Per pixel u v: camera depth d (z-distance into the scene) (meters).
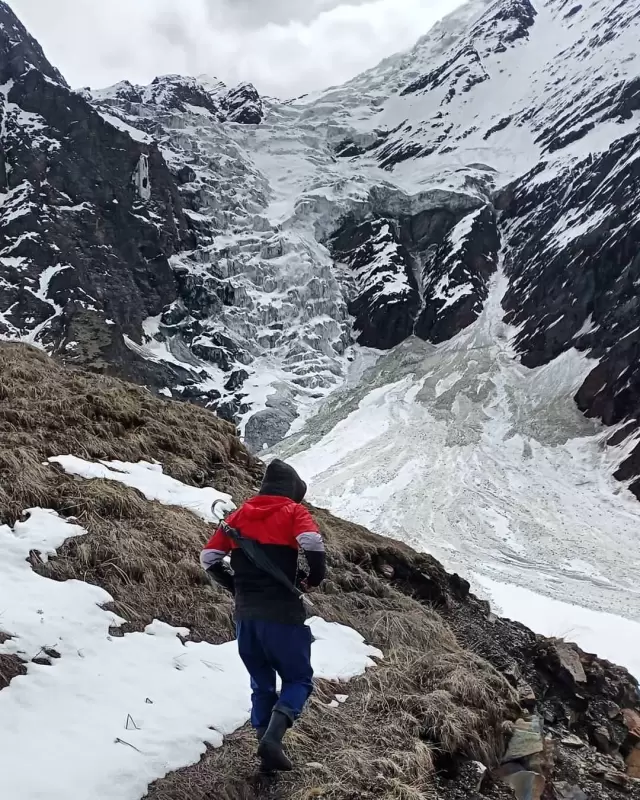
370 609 6.93
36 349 11.47
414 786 4.17
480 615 8.23
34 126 79.56
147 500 7.01
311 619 6.09
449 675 5.61
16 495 5.87
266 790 3.75
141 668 4.36
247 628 3.68
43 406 8.27
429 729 4.84
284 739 4.17
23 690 3.77
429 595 8.12
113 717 3.80
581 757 5.75
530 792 4.86
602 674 7.17
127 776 3.40
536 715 5.97
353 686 5.23
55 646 4.25
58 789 3.16
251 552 3.71
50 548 5.32
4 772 3.15
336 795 3.83
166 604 5.34
